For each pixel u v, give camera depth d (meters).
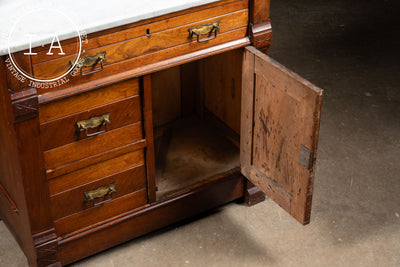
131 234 2.70
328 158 3.28
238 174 2.87
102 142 2.40
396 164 3.22
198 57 2.43
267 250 2.72
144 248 2.74
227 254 2.71
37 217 2.38
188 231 2.83
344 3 4.88
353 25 4.56
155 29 2.28
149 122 2.46
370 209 2.94
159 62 2.36
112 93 2.33
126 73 2.29
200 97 3.28
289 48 4.29
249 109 2.57
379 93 3.79
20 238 2.62
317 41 4.37
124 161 2.52
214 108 3.19
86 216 2.54
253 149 2.65
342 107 3.67
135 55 2.29
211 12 2.38
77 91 2.21
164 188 2.78
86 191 2.48
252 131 2.61
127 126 2.44
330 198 3.01
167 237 2.79
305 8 4.82
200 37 2.41
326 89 3.83
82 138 2.34
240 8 2.44
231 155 3.03
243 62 2.53
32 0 2.26
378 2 4.88
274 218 2.89
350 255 2.69
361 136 3.43
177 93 3.28
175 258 2.69
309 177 2.31
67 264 2.65
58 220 2.47
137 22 2.22
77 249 2.58
